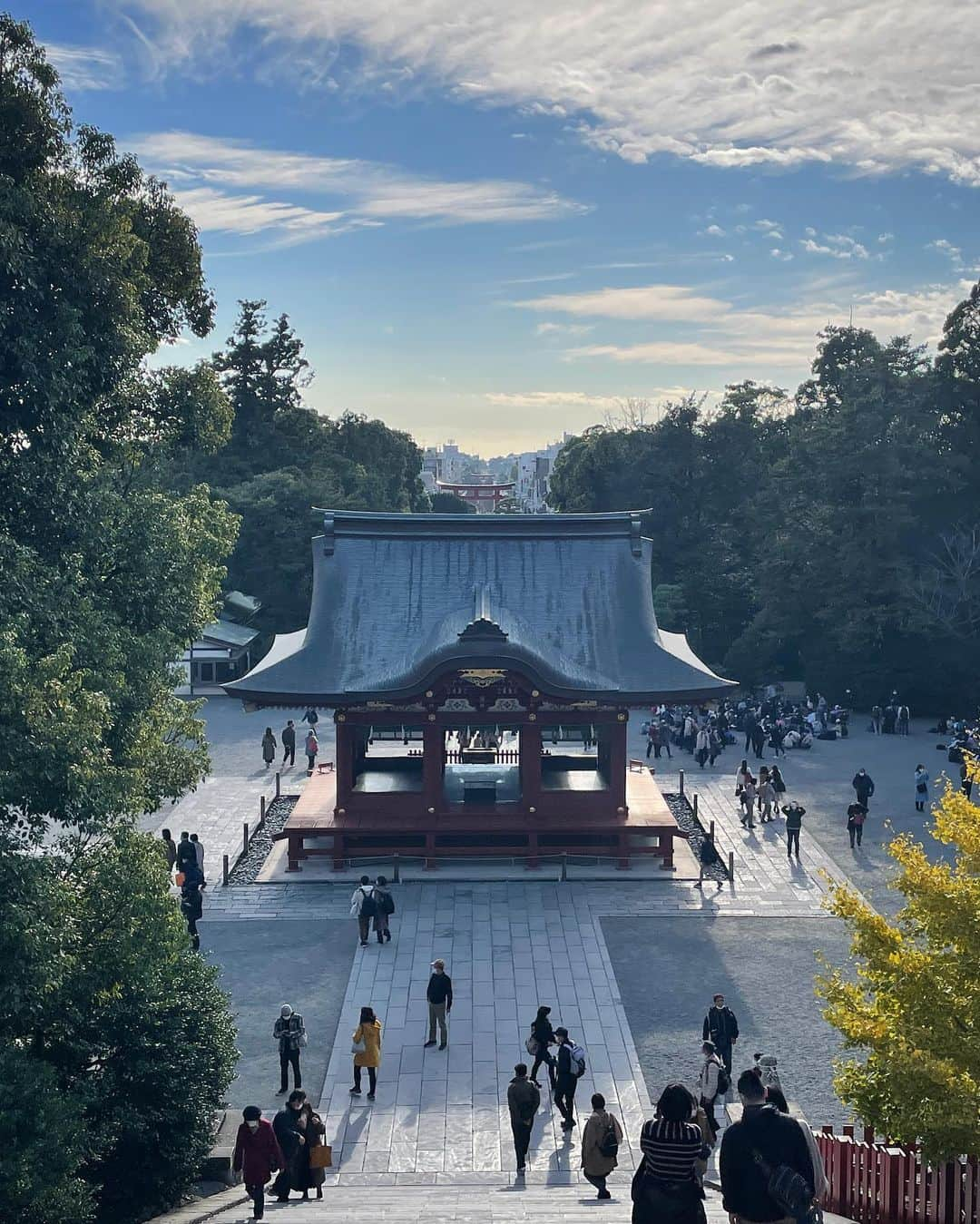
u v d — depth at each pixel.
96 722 22.27
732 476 105.25
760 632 88.06
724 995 36.19
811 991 36.50
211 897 45.16
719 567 97.94
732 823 54.56
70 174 34.06
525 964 38.72
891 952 20.88
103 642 28.08
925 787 55.69
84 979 21.97
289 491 100.44
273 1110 29.58
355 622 51.03
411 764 56.59
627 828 47.91
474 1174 26.47
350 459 137.75
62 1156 19.31
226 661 84.31
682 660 50.19
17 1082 19.36
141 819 55.00
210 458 112.81
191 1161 24.83
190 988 26.53
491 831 48.22
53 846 24.28
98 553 31.00
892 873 47.28
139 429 38.31
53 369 28.83
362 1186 25.86
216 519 37.00
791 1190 11.14
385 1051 32.72
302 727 74.88
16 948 19.34
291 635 58.28
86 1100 21.30
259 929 41.91
